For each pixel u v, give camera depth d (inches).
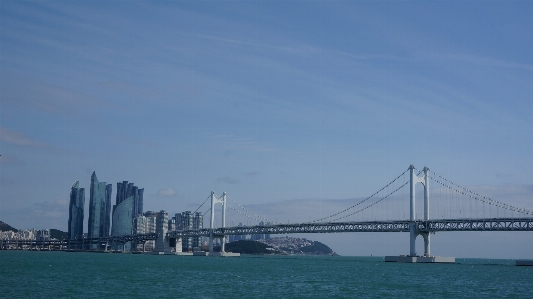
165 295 4052.7
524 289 4990.2
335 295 4237.2
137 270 7150.6
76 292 4173.2
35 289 4345.5
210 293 4220.0
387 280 5831.7
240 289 4562.0
